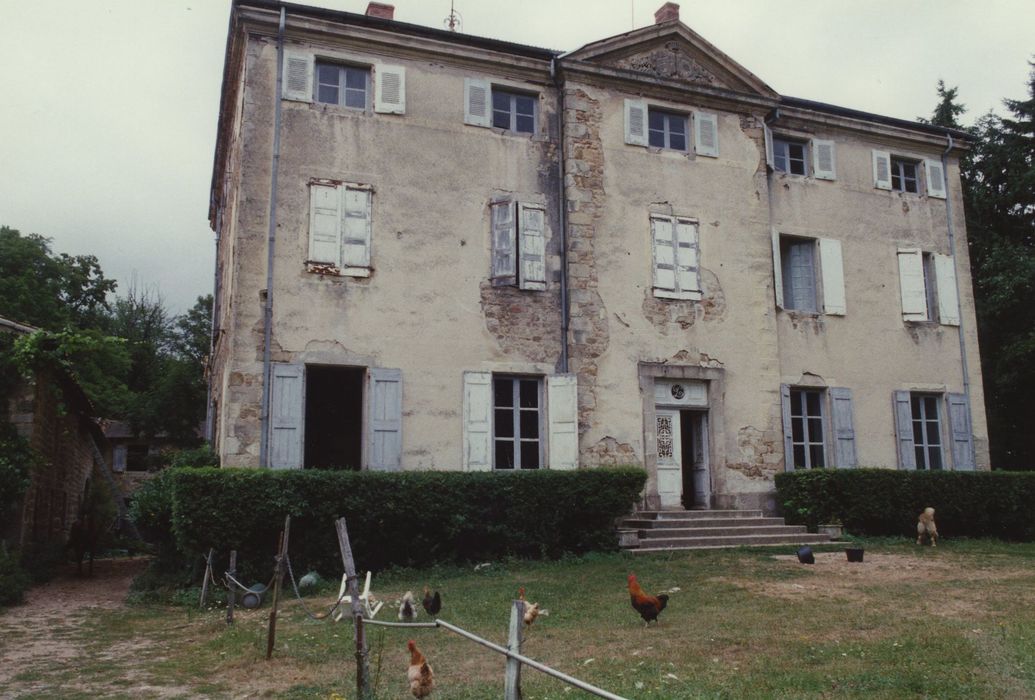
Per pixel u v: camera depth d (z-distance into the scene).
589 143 15.64
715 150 16.73
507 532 12.88
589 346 14.98
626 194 15.78
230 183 16.33
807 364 17.09
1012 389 21.50
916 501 15.93
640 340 15.42
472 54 15.09
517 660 4.72
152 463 24.86
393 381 13.77
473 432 14.11
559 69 15.62
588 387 14.86
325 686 6.15
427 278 14.29
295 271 13.52
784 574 11.02
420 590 10.60
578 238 15.22
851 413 17.27
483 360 14.41
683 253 16.06
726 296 16.30
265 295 13.27
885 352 17.94
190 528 11.20
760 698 5.39
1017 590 9.68
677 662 6.49
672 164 16.30
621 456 14.90
